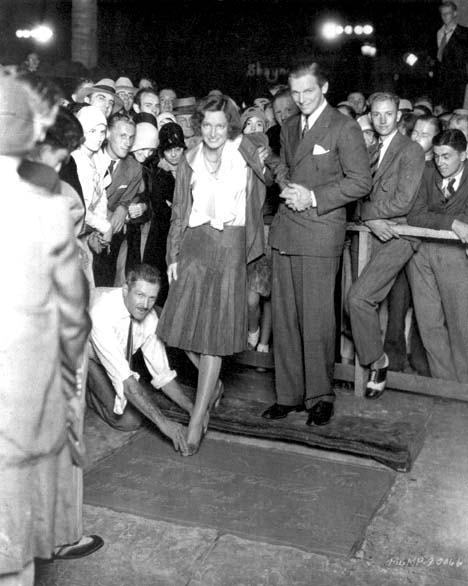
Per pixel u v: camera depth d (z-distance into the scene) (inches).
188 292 170.6
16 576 94.8
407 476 162.9
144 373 211.8
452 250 196.9
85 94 257.6
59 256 92.0
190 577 127.3
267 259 215.8
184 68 653.9
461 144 191.2
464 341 201.3
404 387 201.3
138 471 163.6
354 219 202.7
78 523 118.3
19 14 652.7
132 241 218.1
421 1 630.5
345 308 208.8
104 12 647.8
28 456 92.7
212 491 155.9
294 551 134.6
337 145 175.0
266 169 180.5
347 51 644.1
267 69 653.3
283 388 186.9
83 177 179.5
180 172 173.3
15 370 90.4
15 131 92.0
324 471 164.4
